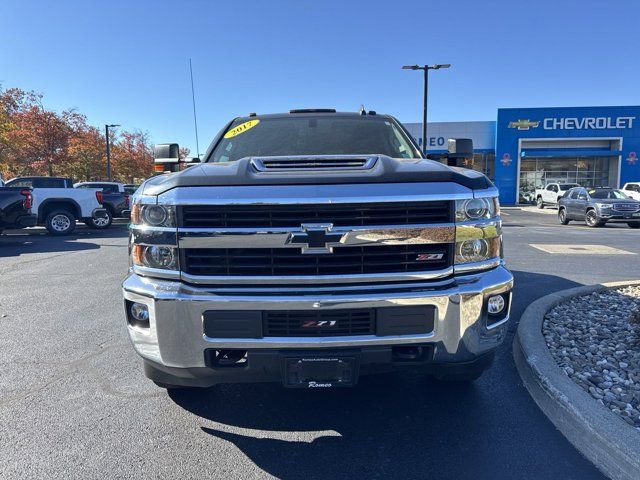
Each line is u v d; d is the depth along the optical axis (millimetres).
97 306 5793
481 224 2607
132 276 2709
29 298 6215
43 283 7180
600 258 9219
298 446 2758
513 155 36688
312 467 2553
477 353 2627
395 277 2486
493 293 2625
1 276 7758
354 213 2469
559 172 37156
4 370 3842
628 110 35156
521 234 14328
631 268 8078
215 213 2475
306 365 2492
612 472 2469
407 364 2572
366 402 3297
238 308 2451
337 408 3217
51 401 3305
